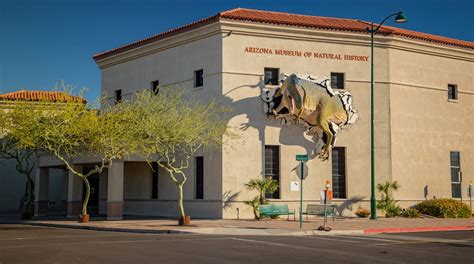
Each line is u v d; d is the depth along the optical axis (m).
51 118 28.33
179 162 31.22
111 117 29.03
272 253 15.36
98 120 28.67
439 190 33.69
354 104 31.41
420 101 33.56
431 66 34.31
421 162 33.12
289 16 32.75
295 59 30.55
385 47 32.41
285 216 29.56
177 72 32.00
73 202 32.97
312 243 18.30
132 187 34.34
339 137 31.03
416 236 21.73
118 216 29.45
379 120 31.84
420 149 33.19
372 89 29.02
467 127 35.50
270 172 29.97
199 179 30.53
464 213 31.41
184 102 29.30
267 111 29.81
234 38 29.75
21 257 14.09
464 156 35.06
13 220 31.81
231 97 29.39
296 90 28.48
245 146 29.38
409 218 29.83
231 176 28.97
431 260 14.42
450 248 17.31
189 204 30.53
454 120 34.94
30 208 32.69
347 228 23.59
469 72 36.06
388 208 30.66
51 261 13.34
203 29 30.30
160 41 32.78
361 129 31.45
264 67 30.09
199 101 30.42
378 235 22.06
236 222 26.39
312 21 32.19
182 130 26.56
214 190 29.17
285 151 30.03
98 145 28.78
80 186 33.31
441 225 26.02
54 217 33.78
